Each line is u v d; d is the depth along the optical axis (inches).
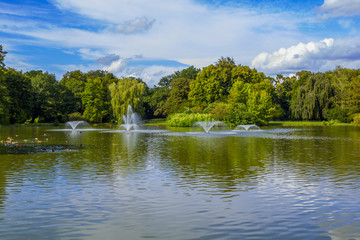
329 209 394.9
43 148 1054.4
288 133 1937.7
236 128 2625.5
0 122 2422.5
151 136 1683.1
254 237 313.4
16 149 1038.4
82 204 416.2
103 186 512.4
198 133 1939.0
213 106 3373.5
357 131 2137.1
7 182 541.0
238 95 3403.1
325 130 2293.3
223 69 4266.7
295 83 4473.4
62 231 328.5
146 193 469.7
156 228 335.6
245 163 744.3
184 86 4308.6
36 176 590.6
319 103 3501.5
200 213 380.5
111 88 3378.4
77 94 4124.0
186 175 599.8
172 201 428.8
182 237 313.7
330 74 3752.5
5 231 328.5
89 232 325.7
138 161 775.7
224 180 556.1
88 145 1180.5
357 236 315.9
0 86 2342.5
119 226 341.1
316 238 311.6
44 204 416.2
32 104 3385.8
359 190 485.4
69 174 609.6
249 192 474.6
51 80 3713.1
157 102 4645.7
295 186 510.9
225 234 320.2
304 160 791.1
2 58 2404.0
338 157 842.8
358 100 3134.8
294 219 360.5
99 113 3735.2
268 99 3348.9
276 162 758.5
